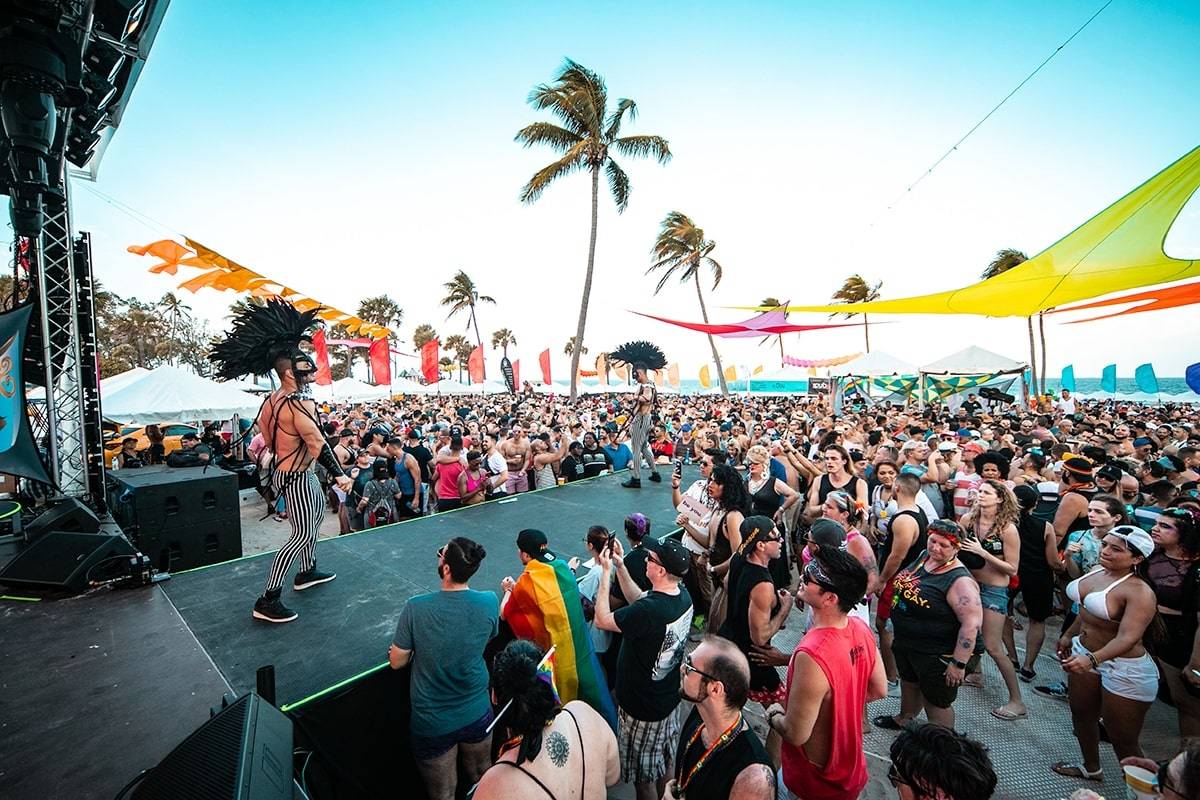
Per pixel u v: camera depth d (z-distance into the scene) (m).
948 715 3.22
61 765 2.13
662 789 2.91
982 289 7.86
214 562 6.08
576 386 22.44
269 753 1.62
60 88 3.65
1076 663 3.05
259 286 8.44
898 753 1.60
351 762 2.88
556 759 1.93
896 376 24.61
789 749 2.34
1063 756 3.56
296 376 3.62
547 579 3.25
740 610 3.30
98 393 6.39
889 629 4.30
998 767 3.49
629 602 3.44
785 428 13.84
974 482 5.98
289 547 3.57
